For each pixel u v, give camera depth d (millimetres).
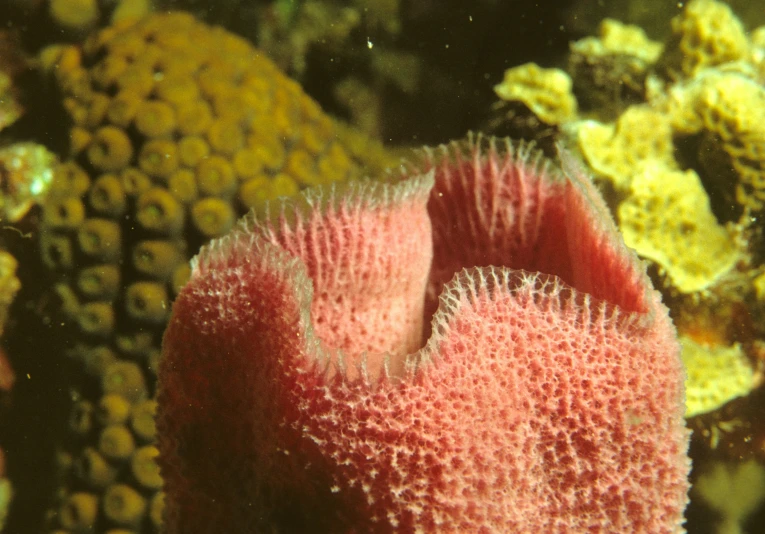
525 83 251
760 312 225
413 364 159
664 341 171
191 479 177
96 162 221
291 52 272
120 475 219
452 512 160
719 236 226
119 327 221
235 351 171
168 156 220
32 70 249
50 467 236
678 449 172
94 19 251
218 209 221
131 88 226
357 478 160
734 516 240
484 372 164
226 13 266
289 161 232
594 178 237
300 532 170
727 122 228
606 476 170
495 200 208
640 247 224
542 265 208
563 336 169
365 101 271
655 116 236
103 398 219
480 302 168
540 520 171
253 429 172
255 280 170
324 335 197
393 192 194
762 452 232
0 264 238
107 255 220
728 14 245
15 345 239
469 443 159
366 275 195
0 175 242
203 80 229
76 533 219
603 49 254
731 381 225
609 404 169
